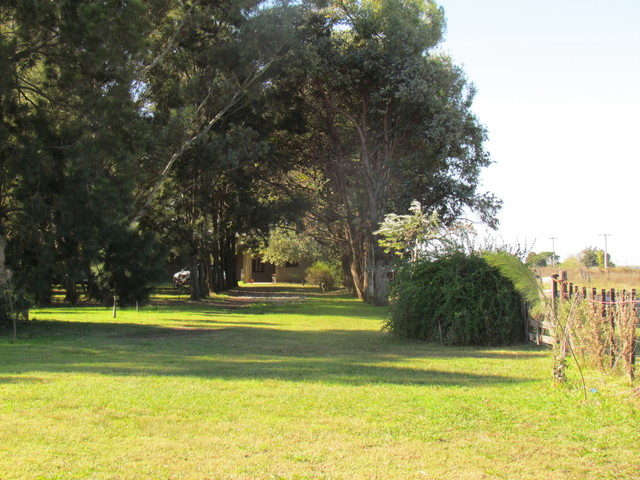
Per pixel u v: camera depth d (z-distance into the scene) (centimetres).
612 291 968
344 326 2125
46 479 467
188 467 498
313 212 3844
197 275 3681
